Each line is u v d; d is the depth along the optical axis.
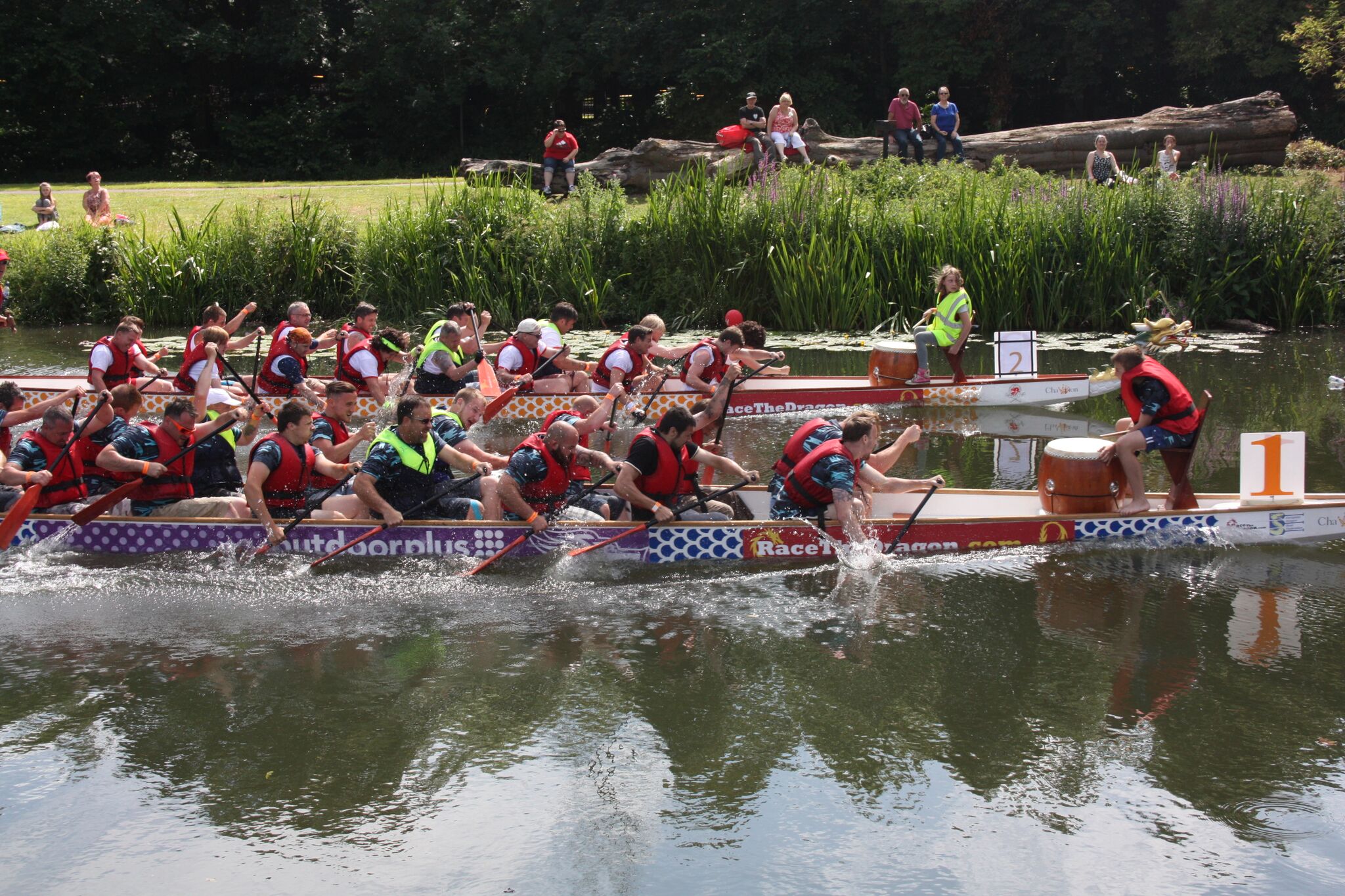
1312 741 4.69
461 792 4.44
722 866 3.99
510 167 21.34
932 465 8.95
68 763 4.62
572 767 4.61
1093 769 4.54
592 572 6.67
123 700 5.13
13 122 31.48
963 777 4.50
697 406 10.45
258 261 16.62
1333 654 5.46
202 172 33.47
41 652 5.62
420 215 16.75
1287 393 11.01
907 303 15.25
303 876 3.95
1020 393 11.24
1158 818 4.22
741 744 4.77
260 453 6.81
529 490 6.90
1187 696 5.09
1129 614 5.97
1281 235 14.95
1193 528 6.90
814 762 4.62
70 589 6.40
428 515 7.10
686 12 31.48
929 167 18.33
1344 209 15.33
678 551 6.80
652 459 6.74
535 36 32.88
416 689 5.24
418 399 6.95
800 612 6.07
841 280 15.03
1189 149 21.33
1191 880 3.88
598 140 34.38
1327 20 26.48
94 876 3.94
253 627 5.93
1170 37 30.05
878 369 11.30
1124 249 14.94
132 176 32.53
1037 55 30.92
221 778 4.53
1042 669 5.37
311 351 14.31
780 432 10.14
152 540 6.86
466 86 32.69
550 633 5.85
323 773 4.56
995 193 15.84
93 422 7.42
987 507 7.56
